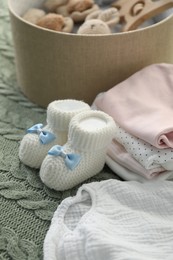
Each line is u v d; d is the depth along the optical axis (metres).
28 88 0.98
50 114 0.77
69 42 0.84
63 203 0.69
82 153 0.73
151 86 0.86
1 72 1.09
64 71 0.89
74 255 0.60
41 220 0.70
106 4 1.10
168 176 0.76
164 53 0.95
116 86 0.87
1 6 1.37
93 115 0.76
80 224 0.64
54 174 0.72
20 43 0.92
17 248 0.64
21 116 0.94
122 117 0.81
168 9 1.00
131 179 0.77
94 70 0.89
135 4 1.00
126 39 0.85
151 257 0.58
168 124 0.75
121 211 0.68
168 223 0.66
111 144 0.81
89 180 0.78
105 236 0.60
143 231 0.64
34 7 1.07
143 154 0.74
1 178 0.77
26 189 0.75
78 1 1.02
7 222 0.69
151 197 0.71
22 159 0.79
